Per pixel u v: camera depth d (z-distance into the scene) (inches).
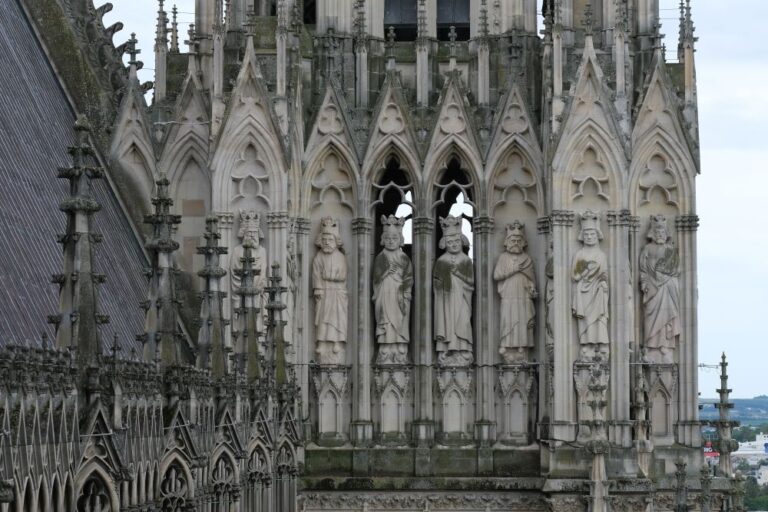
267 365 2974.9
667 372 3459.6
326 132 3494.1
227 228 3344.0
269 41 3390.7
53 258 2471.7
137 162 3398.1
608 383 3371.1
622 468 3353.8
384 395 3484.3
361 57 3526.1
